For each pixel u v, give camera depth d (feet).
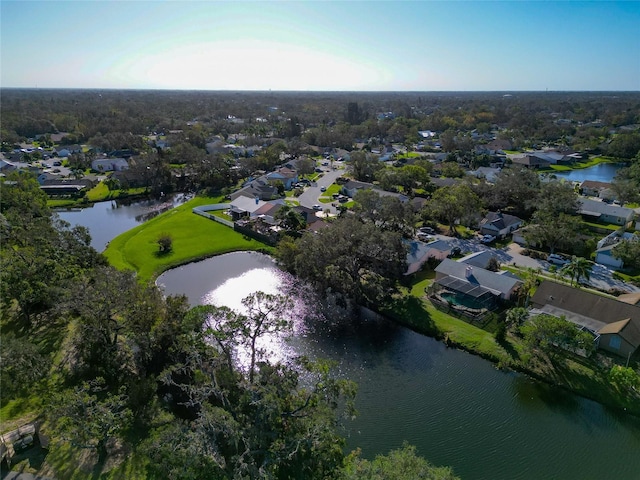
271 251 240.12
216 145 557.74
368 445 110.32
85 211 331.98
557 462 104.78
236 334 116.16
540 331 134.82
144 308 129.18
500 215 269.23
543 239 224.74
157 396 118.73
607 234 257.96
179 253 234.17
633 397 121.08
